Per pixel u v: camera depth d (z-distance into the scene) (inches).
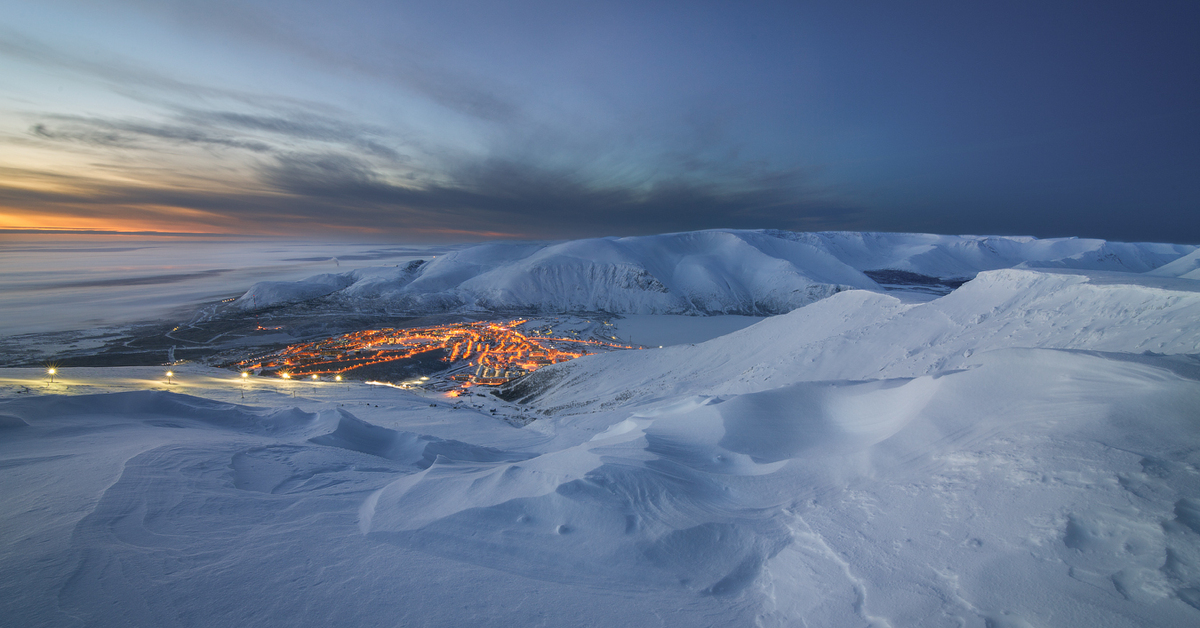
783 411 499.5
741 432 447.8
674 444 441.4
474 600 193.6
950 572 181.9
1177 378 262.1
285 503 304.2
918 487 247.4
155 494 289.9
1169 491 185.3
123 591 188.7
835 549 214.7
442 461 415.2
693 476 331.6
